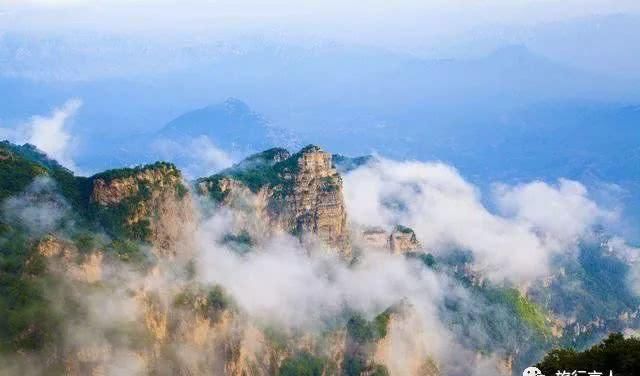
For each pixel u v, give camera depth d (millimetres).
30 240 152500
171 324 166250
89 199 180375
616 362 102438
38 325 136500
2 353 129625
